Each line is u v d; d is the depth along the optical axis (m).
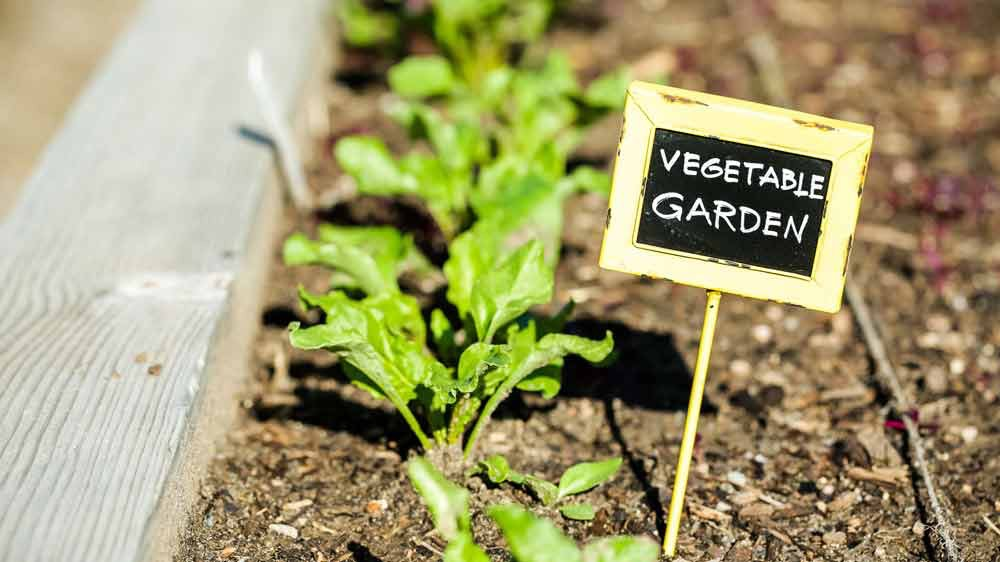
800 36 1.76
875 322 1.23
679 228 0.99
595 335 1.21
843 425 1.14
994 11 1.85
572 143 1.34
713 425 1.14
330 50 1.66
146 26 1.53
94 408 1.04
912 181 1.40
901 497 1.08
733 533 1.06
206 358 1.08
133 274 1.15
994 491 1.09
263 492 1.07
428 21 1.55
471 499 1.06
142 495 0.99
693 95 0.99
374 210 1.34
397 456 1.10
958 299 1.26
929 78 1.62
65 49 1.96
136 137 1.31
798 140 0.98
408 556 1.03
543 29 1.66
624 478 1.09
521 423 1.13
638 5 1.91
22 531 0.97
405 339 1.08
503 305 1.04
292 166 1.31
